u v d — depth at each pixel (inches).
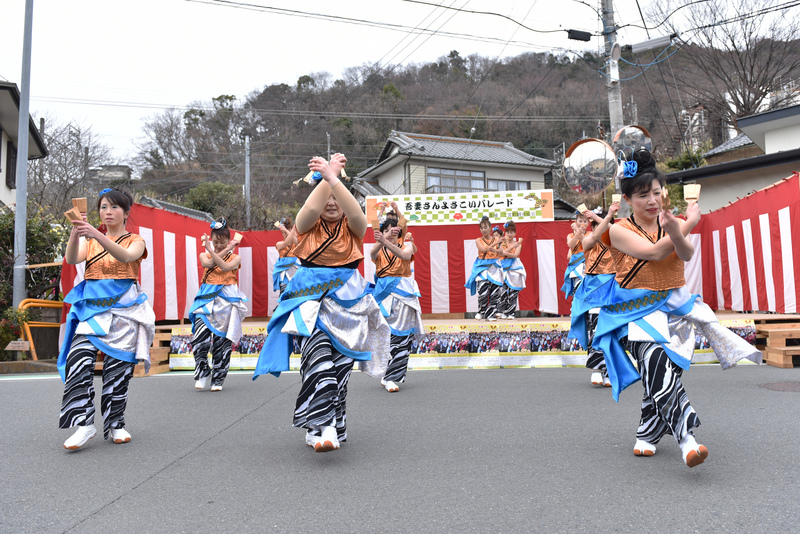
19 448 156.9
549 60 1144.2
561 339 327.6
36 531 100.4
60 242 428.5
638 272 130.2
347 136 1352.1
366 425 182.5
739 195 563.5
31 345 353.4
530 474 127.8
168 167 1531.7
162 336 347.9
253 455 148.5
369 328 157.9
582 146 378.9
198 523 103.1
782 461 132.9
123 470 136.1
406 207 496.7
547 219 494.6
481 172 966.4
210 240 272.4
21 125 379.2
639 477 123.7
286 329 134.8
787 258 325.7
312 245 140.9
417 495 115.9
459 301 455.2
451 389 249.9
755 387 233.1
